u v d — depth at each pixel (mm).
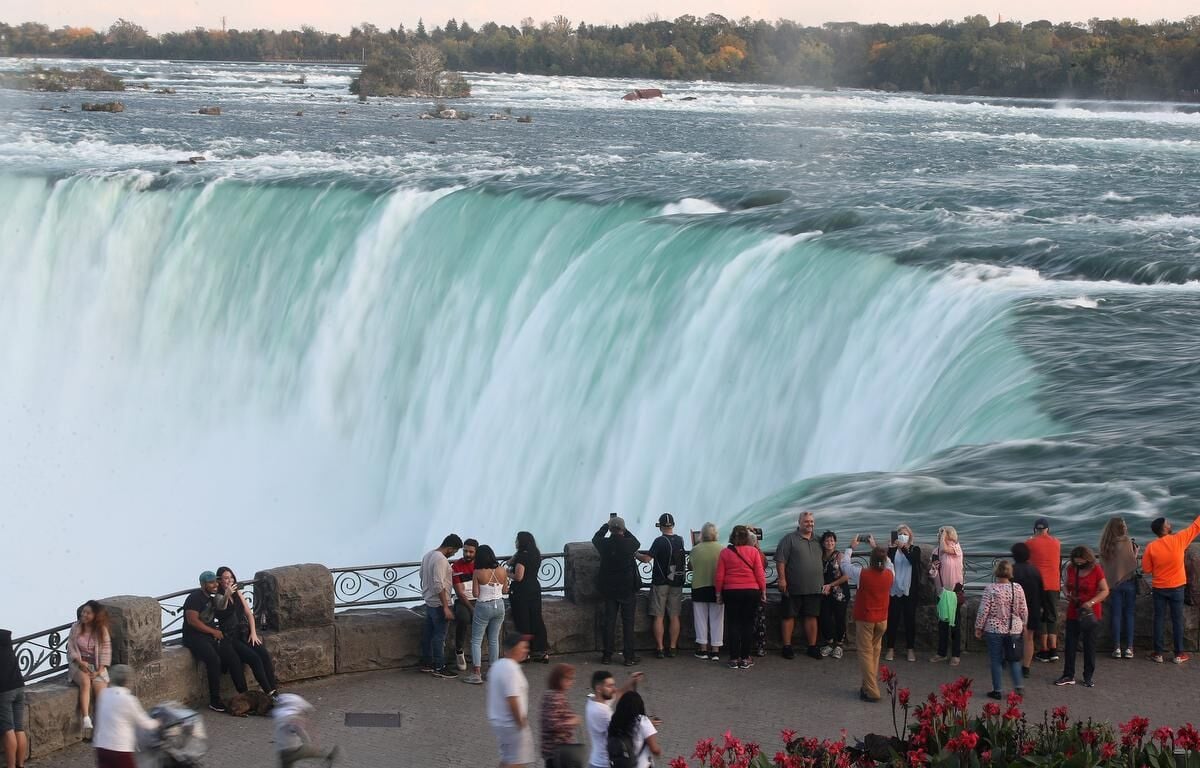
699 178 63844
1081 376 28422
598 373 39312
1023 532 21484
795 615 18641
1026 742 13312
